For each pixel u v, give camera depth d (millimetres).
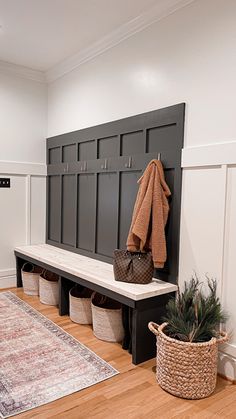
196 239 2311
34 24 2834
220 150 2127
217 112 2160
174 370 1902
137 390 1959
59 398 1863
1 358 2279
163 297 2361
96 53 3232
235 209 2070
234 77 2057
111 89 3082
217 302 2104
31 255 3531
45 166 4168
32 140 4051
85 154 3479
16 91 3881
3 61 3670
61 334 2672
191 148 2312
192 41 2309
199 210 2289
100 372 2133
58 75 3867
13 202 3941
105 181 3176
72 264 3043
